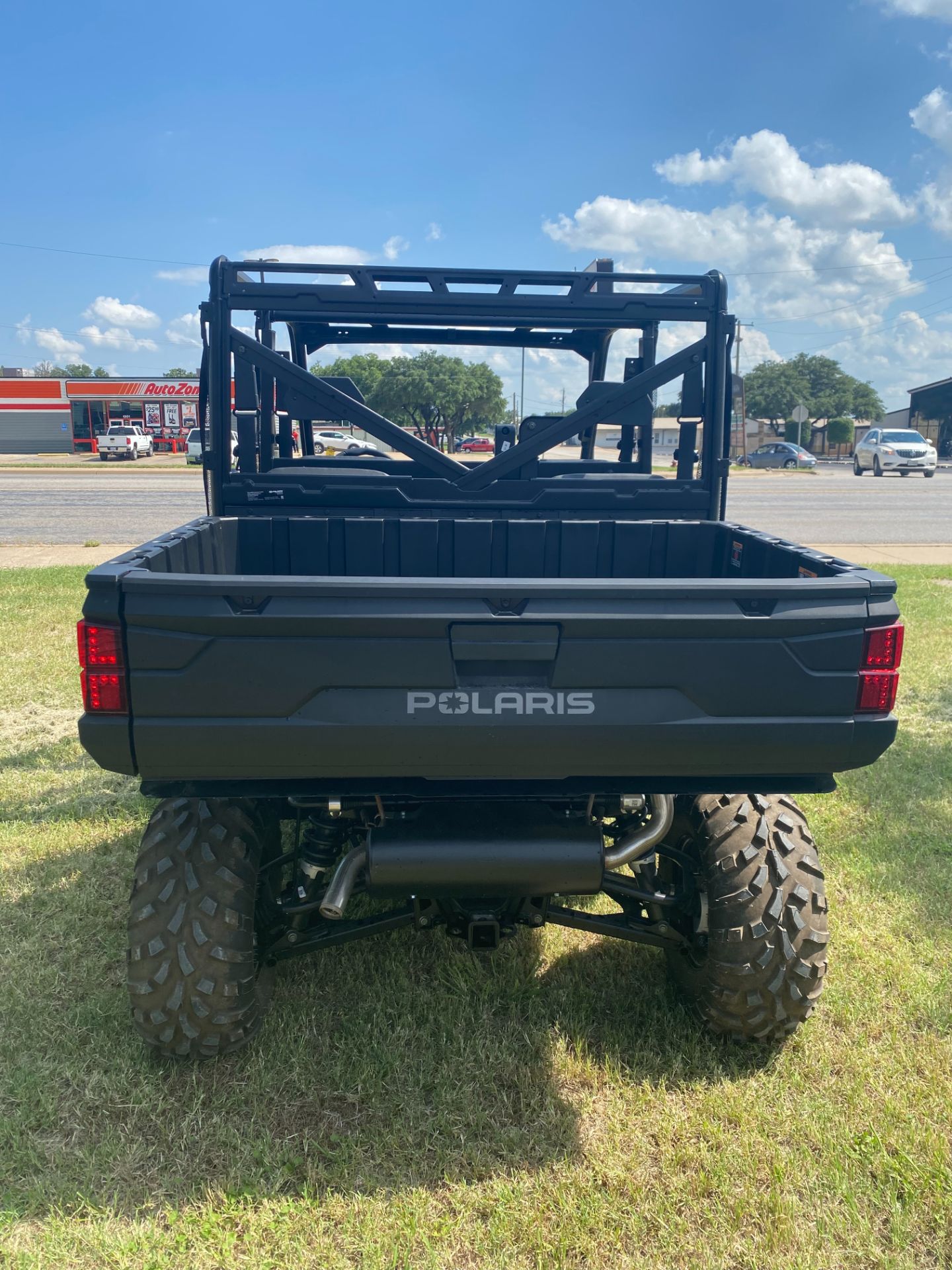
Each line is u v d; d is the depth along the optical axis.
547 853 2.50
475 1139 2.57
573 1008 3.14
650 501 3.91
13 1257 2.20
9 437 50.78
